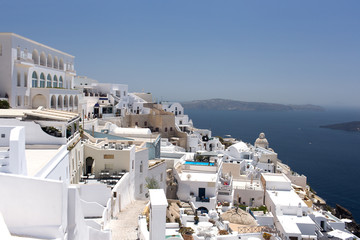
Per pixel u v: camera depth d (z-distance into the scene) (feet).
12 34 155.53
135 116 323.37
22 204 43.80
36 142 97.86
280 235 128.16
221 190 171.42
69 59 238.07
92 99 317.63
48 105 174.91
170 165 189.67
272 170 266.77
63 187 45.21
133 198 137.80
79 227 52.95
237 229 121.39
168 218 119.14
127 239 89.40
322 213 194.59
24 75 169.89
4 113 102.83
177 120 389.60
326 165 587.27
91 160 132.46
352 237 153.28
